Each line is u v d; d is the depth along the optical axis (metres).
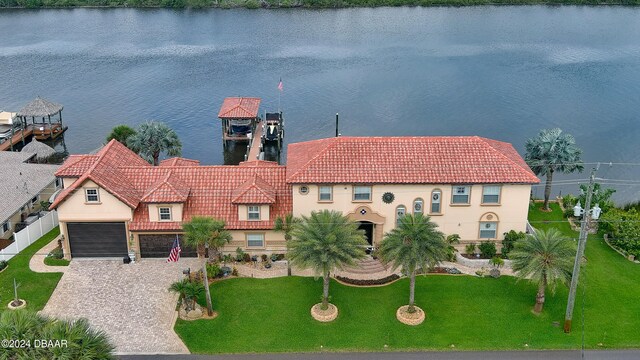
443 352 45.38
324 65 134.38
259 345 46.03
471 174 54.41
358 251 47.44
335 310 49.12
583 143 95.06
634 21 168.50
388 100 113.88
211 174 57.75
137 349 45.50
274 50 145.75
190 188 56.66
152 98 116.12
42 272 54.12
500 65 132.88
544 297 50.12
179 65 135.50
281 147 94.38
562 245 47.59
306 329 47.66
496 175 54.38
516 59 136.88
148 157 75.50
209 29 164.50
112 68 133.88
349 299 50.94
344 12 181.50
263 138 95.06
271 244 56.31
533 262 46.81
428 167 54.81
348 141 56.31
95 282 52.88
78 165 57.19
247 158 87.38
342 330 47.56
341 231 47.47
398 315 48.59
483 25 164.88
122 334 46.97
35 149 80.00
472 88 119.69
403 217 49.38
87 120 106.00
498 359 44.62
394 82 123.38
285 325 48.06
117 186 54.94
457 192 55.00
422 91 118.25
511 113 107.44
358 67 132.88
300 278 53.56
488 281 53.09
